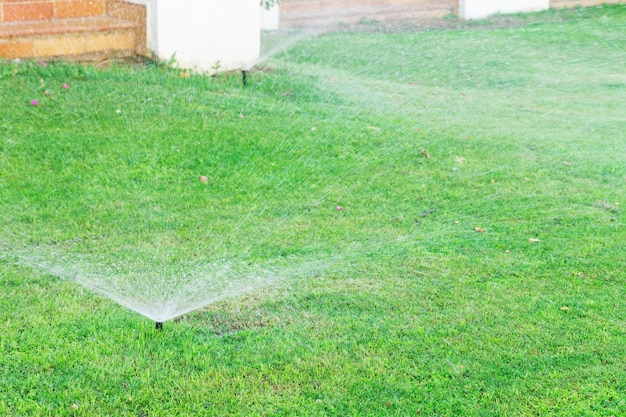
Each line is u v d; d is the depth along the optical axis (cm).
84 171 568
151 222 499
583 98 868
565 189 591
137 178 567
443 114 782
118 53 864
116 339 373
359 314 408
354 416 330
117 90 754
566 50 1105
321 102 793
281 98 795
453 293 431
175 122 683
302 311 409
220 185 566
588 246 494
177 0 845
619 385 357
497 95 871
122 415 324
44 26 820
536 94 880
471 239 499
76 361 355
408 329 395
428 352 377
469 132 723
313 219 520
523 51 1090
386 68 970
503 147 683
